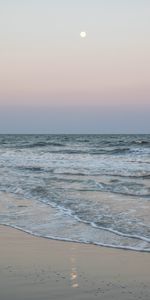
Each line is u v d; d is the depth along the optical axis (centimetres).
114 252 705
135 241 768
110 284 554
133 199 1215
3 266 637
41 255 695
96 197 1260
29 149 4084
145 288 538
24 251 722
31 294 519
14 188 1516
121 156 2952
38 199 1275
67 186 1524
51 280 570
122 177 1775
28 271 611
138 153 3177
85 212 1041
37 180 1722
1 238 818
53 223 940
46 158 2892
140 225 882
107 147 4194
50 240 795
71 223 934
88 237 808
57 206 1144
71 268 624
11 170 2150
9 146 4847
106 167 2212
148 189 1409
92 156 3008
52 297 510
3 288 541
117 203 1149
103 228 873
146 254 691
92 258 674
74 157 2950
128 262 650
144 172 1945
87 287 543
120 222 916
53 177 1819
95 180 1670
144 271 606
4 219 1000
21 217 1018
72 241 783
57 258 676
